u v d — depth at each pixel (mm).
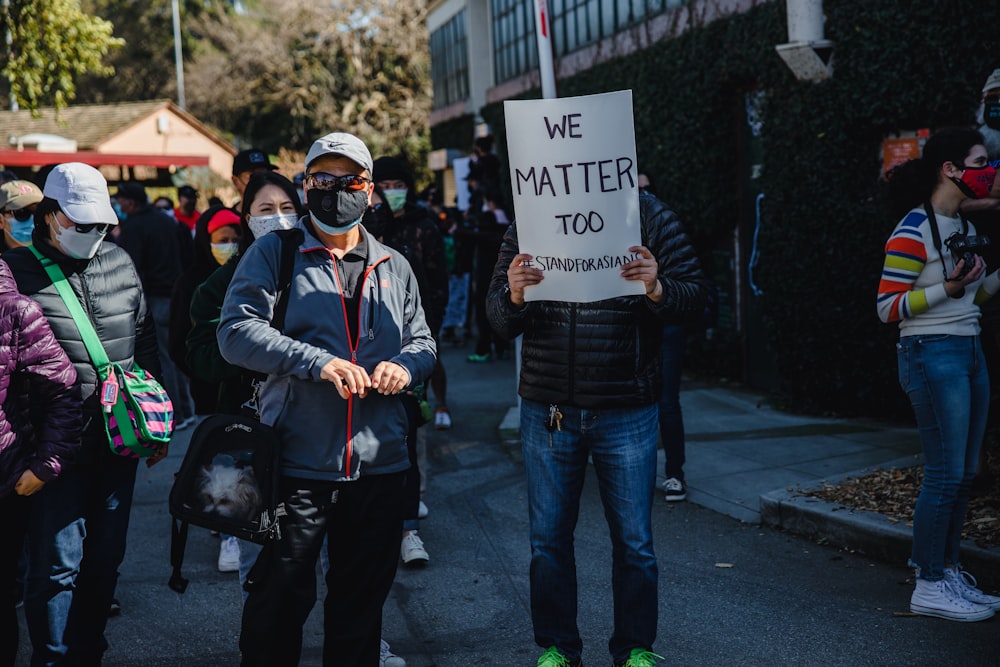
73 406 3365
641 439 3482
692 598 4516
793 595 4477
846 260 7469
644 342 3467
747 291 9266
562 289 3369
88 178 3461
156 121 33406
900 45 6820
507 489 6566
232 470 3043
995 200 4410
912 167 4180
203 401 4195
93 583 3543
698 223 9453
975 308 4133
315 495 3094
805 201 7723
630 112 3287
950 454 4074
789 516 5363
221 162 34906
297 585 3125
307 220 3252
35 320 3307
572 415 3480
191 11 52062
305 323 3094
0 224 4375
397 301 3252
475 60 18281
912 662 3734
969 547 4457
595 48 11805
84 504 3508
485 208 12086
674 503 5969
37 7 14562
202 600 4824
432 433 8211
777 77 7977
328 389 3084
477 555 5309
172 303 4301
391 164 5938
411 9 38438
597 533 5539
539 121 3309
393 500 3217
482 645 4160
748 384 9328
